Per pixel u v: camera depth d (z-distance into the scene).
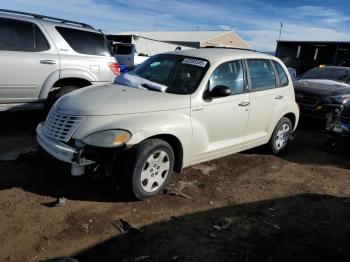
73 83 7.01
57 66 6.55
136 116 4.19
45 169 4.87
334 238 3.86
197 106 4.68
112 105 4.18
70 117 4.12
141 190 4.14
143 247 3.39
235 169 5.60
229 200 4.52
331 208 4.57
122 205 4.11
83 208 3.96
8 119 7.21
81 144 3.96
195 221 3.94
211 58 5.11
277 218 4.19
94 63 7.04
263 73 5.89
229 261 3.32
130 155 4.03
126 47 20.66
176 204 4.27
